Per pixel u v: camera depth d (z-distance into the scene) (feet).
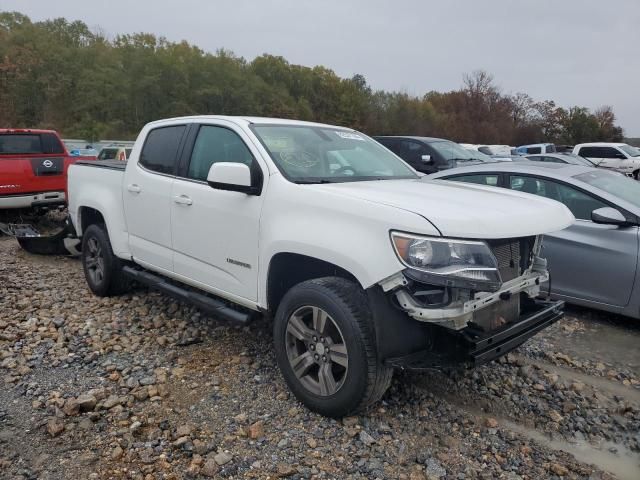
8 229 27.48
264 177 12.13
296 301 10.96
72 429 10.39
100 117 177.06
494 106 219.82
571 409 11.83
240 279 12.64
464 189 12.26
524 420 11.39
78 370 12.95
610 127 236.22
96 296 18.66
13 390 11.96
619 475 9.73
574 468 9.74
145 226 15.81
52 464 9.37
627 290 16.20
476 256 9.20
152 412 11.07
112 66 187.21
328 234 10.35
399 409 11.42
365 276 9.68
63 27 217.15
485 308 10.41
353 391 10.10
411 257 9.20
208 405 11.37
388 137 42.55
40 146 33.09
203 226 13.51
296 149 13.10
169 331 15.46
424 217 9.33
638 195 17.99
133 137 166.40
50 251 25.07
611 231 16.51
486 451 10.16
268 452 9.78
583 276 16.98
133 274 16.74
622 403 12.16
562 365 14.32
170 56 190.08
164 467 9.31
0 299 18.07
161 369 12.92
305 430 10.46
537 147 98.63
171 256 14.92
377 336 9.82
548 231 10.55
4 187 28.25
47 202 29.89
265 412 11.10
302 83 228.02
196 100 190.08
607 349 15.40
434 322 9.50
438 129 217.97
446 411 11.48
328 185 11.52
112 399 11.37
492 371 13.48
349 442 10.11
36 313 16.79
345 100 225.56
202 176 14.02
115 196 17.31
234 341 14.79
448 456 9.90
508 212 10.24
